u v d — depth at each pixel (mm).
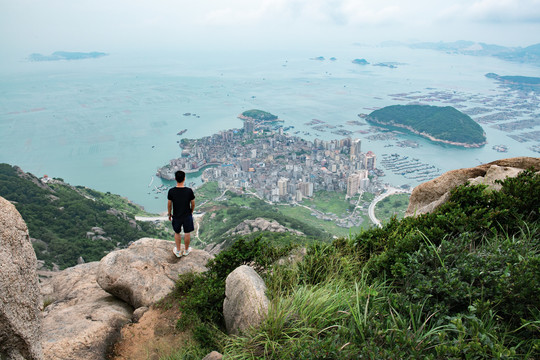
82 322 5188
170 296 6191
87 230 65188
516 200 4512
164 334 5234
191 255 7492
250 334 3678
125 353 4840
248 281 4441
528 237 3953
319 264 4863
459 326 2586
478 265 3361
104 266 6656
